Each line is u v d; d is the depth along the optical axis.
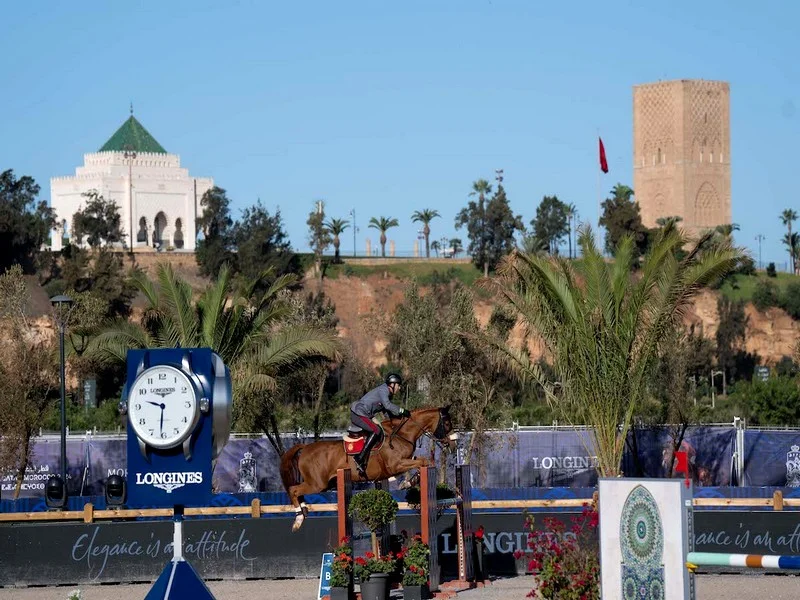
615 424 41.44
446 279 160.25
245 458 50.09
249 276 146.50
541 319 41.91
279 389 48.62
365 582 27.45
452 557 31.39
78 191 173.88
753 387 86.56
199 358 19.02
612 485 18.53
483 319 143.75
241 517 32.75
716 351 143.12
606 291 41.19
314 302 141.00
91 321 64.38
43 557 32.06
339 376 89.88
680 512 17.55
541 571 22.72
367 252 188.38
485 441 51.72
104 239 156.62
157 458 18.73
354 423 29.28
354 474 29.31
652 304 41.00
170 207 177.88
